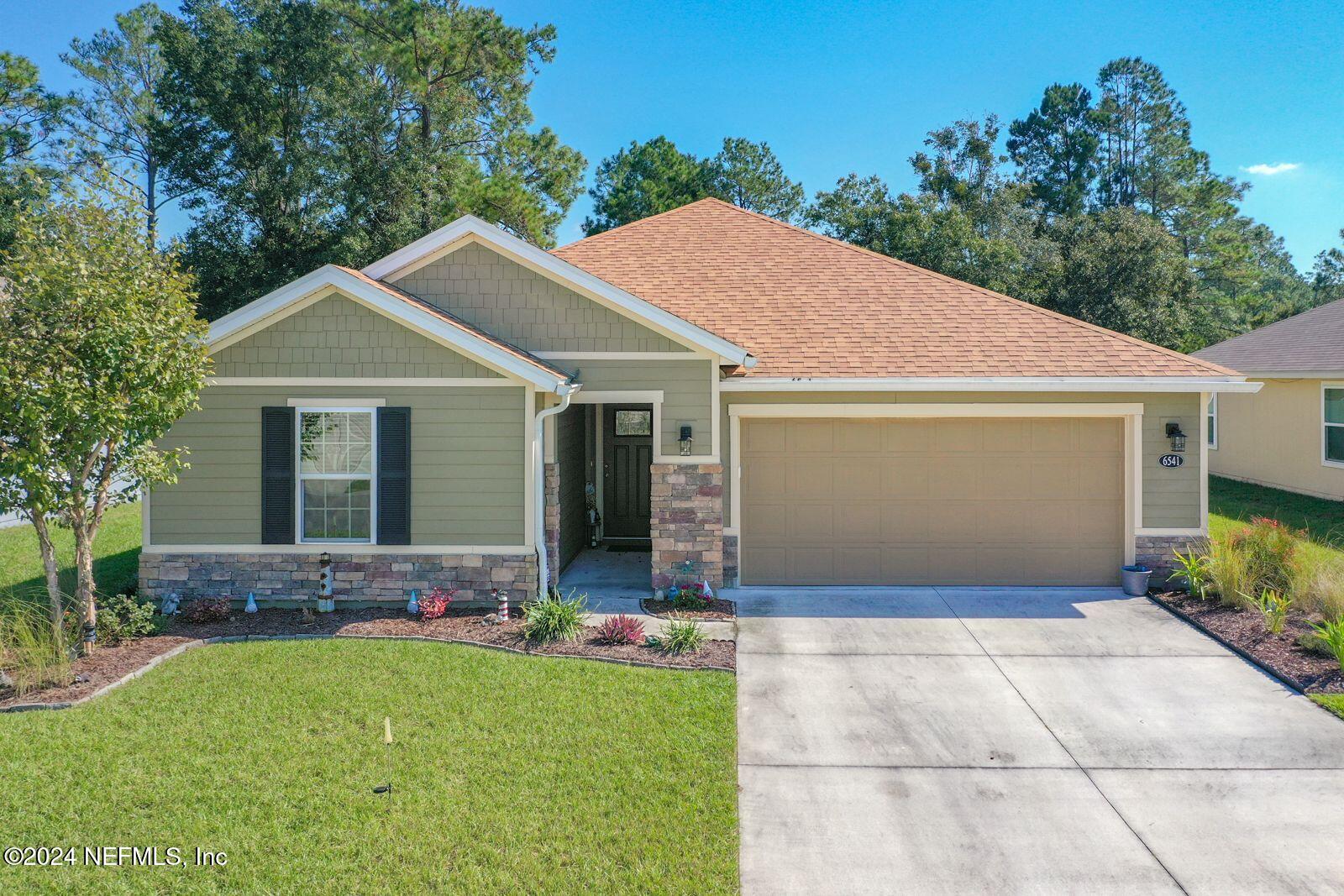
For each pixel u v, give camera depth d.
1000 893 5.36
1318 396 20.19
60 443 8.72
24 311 8.51
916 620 11.09
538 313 12.09
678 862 5.54
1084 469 12.69
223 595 11.20
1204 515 12.51
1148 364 12.55
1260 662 9.33
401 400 11.06
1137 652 9.82
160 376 9.10
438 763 6.78
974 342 13.25
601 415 15.98
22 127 39.69
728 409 12.68
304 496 11.23
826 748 7.38
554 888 5.25
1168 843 5.93
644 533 16.05
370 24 34.53
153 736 7.23
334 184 32.59
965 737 7.61
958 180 48.72
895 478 12.79
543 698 8.15
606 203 50.97
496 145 37.69
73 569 13.66
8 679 8.27
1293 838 5.98
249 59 31.77
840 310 14.23
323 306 11.00
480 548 11.17
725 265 15.70
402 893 5.18
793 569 12.88
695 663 9.25
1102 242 34.12
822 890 5.38
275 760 6.81
